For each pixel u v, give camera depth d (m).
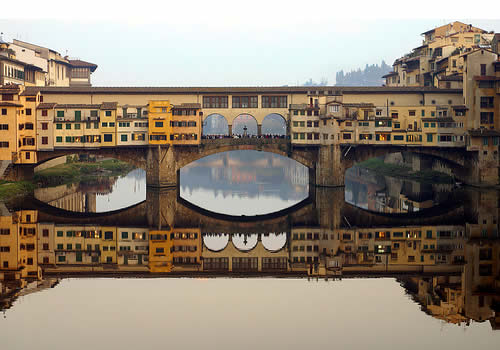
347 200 93.56
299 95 108.25
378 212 81.38
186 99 107.06
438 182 114.69
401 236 63.28
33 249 55.56
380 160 154.25
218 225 71.12
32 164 97.38
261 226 70.75
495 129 100.88
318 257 54.25
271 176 146.25
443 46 130.75
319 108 102.75
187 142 100.38
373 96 108.31
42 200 87.06
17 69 114.38
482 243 58.62
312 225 71.19
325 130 101.50
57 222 70.19
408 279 46.19
